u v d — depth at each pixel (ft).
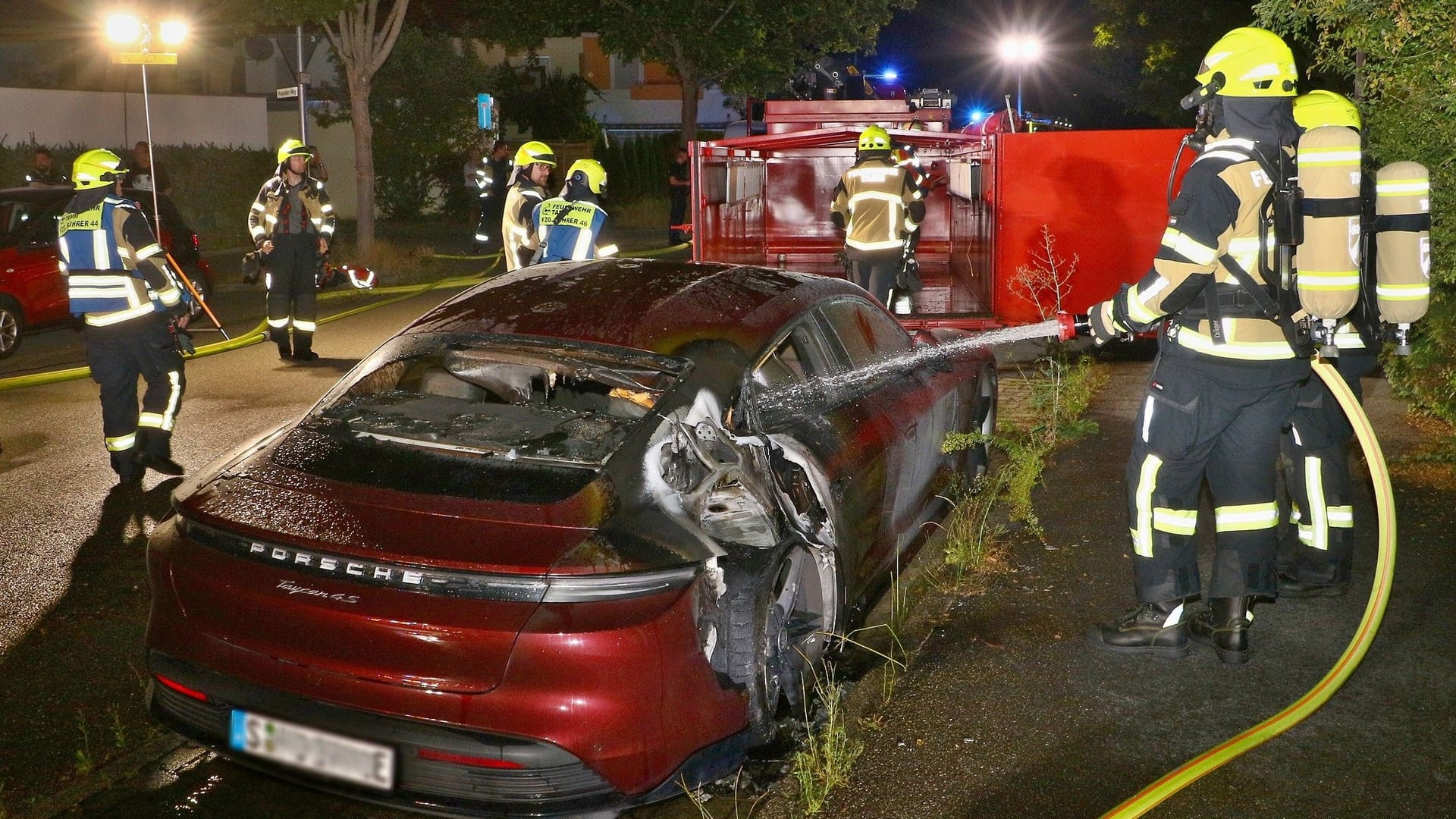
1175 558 13.80
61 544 18.85
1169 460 13.35
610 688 9.75
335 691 9.89
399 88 95.25
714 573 10.82
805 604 13.38
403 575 9.88
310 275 33.81
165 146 71.46
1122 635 14.08
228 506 10.93
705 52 72.69
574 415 12.53
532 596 9.80
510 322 13.23
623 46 74.02
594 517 10.57
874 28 82.48
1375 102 21.29
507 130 109.81
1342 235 12.05
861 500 14.24
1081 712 12.67
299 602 10.00
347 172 96.89
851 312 16.43
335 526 10.41
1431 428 22.95
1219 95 12.50
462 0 95.76
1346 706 12.65
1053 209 28.89
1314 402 14.89
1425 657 13.73
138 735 12.88
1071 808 10.93
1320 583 15.35
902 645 14.48
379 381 13.78
